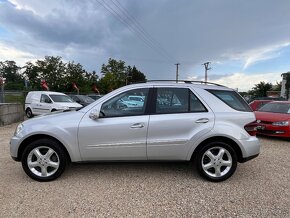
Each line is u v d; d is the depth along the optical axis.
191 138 4.54
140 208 3.68
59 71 48.16
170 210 3.63
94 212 3.54
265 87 68.88
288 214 3.55
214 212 3.59
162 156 4.59
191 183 4.59
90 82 53.81
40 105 15.66
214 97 4.77
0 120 11.48
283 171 5.32
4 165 5.46
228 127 4.59
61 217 3.41
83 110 4.67
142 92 4.71
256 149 4.68
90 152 4.54
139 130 4.51
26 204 3.73
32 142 4.54
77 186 4.39
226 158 4.66
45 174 4.56
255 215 3.52
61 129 4.48
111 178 4.77
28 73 50.50
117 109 4.64
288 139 8.82
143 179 4.75
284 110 9.76
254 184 4.59
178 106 4.68
